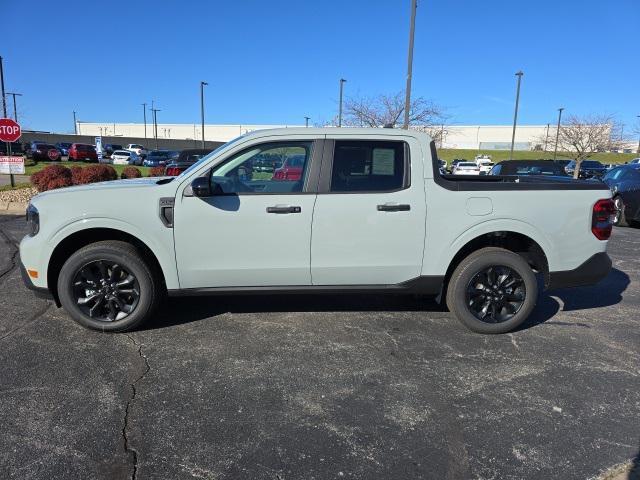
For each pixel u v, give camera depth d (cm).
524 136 9794
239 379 350
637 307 525
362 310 493
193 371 361
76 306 417
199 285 418
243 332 434
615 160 6388
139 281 413
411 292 435
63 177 1377
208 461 263
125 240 430
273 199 407
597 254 437
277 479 250
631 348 415
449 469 260
